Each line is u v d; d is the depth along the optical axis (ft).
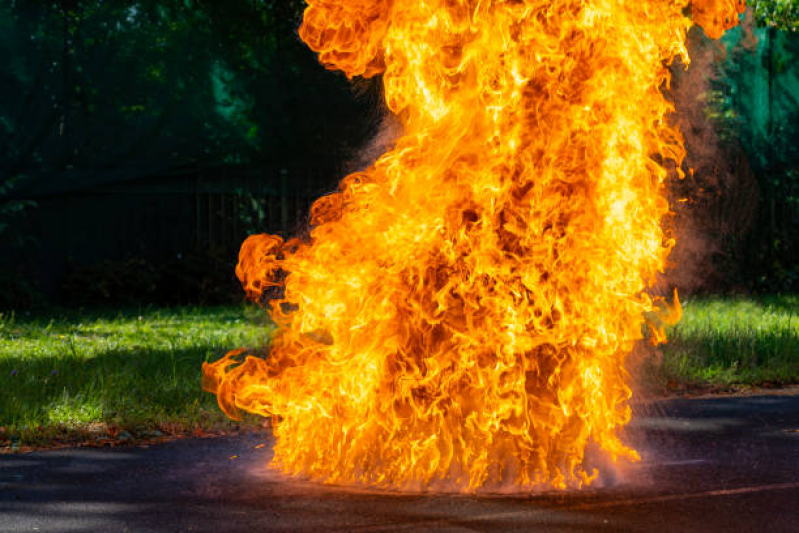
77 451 25.82
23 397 30.45
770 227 72.33
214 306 67.56
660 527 18.67
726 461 24.32
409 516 19.39
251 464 24.30
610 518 19.24
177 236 69.41
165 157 68.44
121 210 67.87
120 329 50.78
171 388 32.32
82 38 65.62
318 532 18.43
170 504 20.54
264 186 70.69
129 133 67.31
